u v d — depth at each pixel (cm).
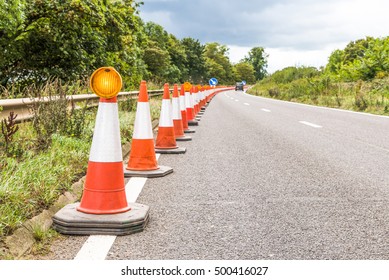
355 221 427
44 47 1783
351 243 369
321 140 1039
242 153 852
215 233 392
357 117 1733
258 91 7100
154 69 8875
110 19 2067
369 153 848
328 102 2773
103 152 417
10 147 574
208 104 3020
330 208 473
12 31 1510
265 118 1708
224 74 19012
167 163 746
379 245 364
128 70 2541
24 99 754
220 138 1084
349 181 607
